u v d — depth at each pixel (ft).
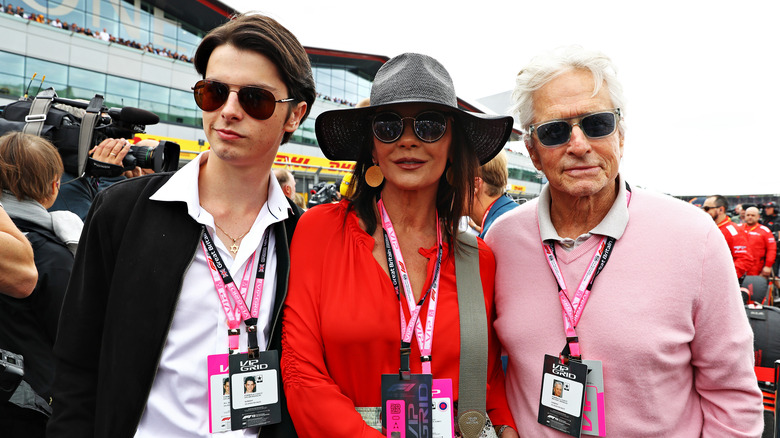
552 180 4.75
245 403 4.29
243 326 4.55
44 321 5.93
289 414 4.47
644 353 4.26
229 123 4.35
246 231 4.85
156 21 84.43
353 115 5.11
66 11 72.08
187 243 4.45
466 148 5.17
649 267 4.44
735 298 4.38
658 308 4.33
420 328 4.55
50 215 6.40
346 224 4.87
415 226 5.07
